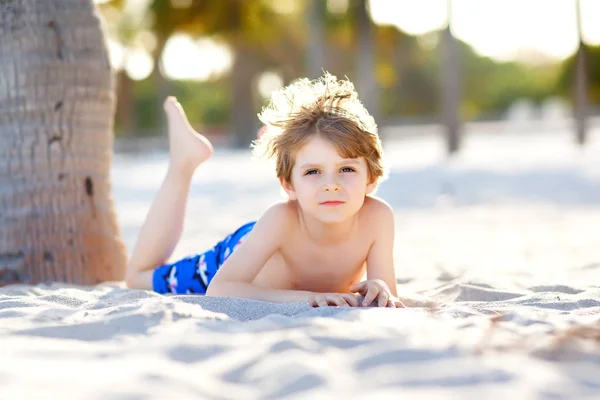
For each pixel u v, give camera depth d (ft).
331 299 9.08
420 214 27.50
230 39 98.58
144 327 7.42
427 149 80.23
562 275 13.51
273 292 9.79
